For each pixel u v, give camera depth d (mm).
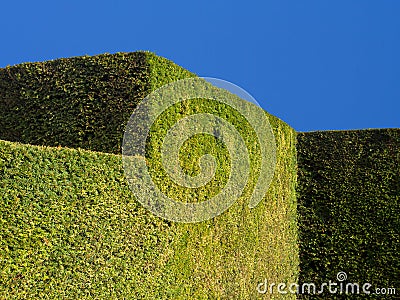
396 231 14664
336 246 15188
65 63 10008
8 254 6477
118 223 7969
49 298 6891
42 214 6906
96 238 7605
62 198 7195
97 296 7527
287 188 14914
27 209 6738
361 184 15250
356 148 15516
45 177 7012
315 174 15758
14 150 6703
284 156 14828
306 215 15609
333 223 15320
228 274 10812
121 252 7961
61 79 9984
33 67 10344
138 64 9234
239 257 11367
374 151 15305
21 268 6598
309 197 15680
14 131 10219
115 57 9484
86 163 7613
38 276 6785
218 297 10312
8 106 10406
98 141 9281
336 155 15664
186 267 9273
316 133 16031
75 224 7324
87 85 9664
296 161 15883
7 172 6590
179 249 9117
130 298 8039
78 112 9648
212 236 10281
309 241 15453
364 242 14930
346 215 15234
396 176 14938
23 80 10383
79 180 7465
